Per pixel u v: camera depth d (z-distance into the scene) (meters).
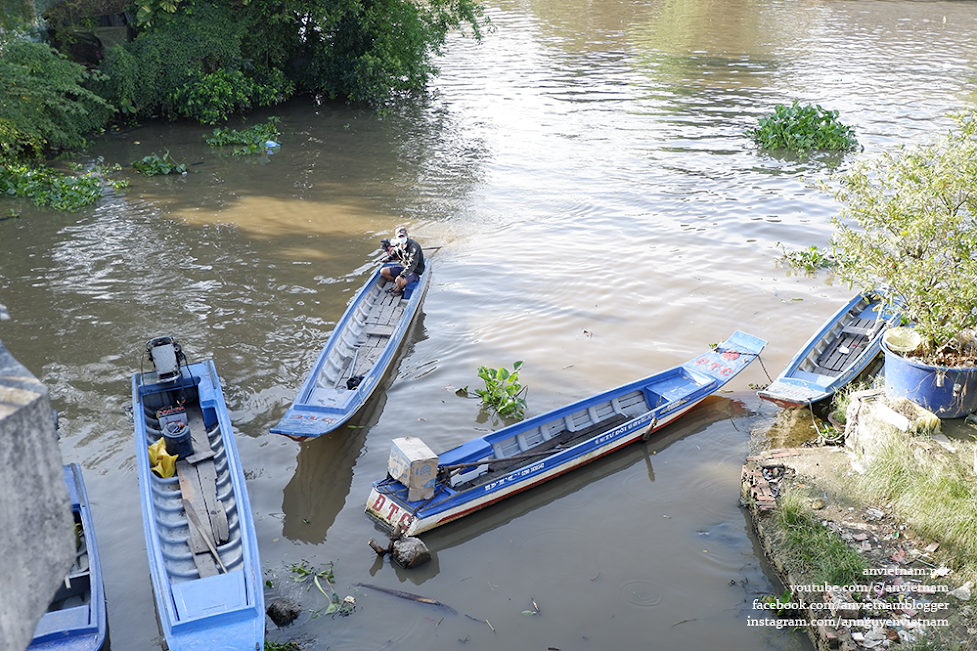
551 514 10.76
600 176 23.84
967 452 10.26
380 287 16.39
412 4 32.75
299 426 11.27
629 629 8.79
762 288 16.86
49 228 19.75
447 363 14.17
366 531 10.33
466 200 22.03
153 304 15.98
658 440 12.27
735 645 8.55
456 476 11.01
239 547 9.24
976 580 8.64
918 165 11.31
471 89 34.28
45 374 13.55
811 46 43.19
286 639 8.61
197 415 12.11
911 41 44.34
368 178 23.72
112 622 8.85
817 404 12.80
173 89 28.56
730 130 28.33
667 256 18.44
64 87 24.17
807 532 9.61
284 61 32.66
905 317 11.43
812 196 22.16
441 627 8.84
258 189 22.73
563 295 16.61
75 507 9.70
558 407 12.66
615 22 50.31
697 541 10.14
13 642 1.88
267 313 15.70
